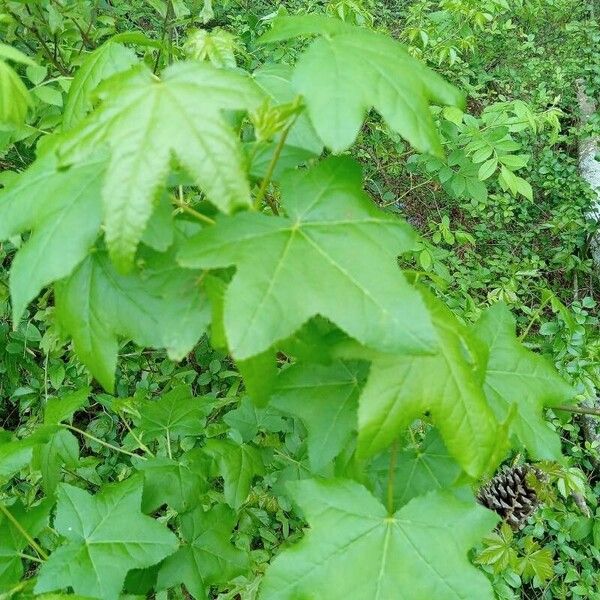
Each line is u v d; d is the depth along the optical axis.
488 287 1.22
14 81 0.32
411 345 0.25
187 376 0.95
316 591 0.32
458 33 1.04
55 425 0.46
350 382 0.36
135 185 0.24
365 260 0.27
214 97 0.25
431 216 1.41
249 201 0.24
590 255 1.44
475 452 0.30
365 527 0.32
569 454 1.02
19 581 0.39
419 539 0.32
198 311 0.28
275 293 0.25
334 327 0.31
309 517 0.33
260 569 0.70
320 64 0.27
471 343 0.32
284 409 0.36
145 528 0.39
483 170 0.80
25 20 0.63
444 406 0.30
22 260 0.28
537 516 0.87
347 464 0.36
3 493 0.79
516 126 0.83
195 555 0.45
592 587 0.89
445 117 0.76
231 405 0.88
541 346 0.91
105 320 0.31
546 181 1.44
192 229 0.30
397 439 0.33
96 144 0.25
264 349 0.24
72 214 0.27
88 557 0.37
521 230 1.46
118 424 0.92
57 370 0.83
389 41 0.31
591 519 0.84
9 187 0.31
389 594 0.32
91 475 0.82
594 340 0.84
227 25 1.31
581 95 1.76
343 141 0.26
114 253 0.24
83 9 0.71
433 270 0.91
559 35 1.89
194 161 0.24
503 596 0.75
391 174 1.32
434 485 0.36
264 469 0.50
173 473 0.45
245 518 0.72
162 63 0.67
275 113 0.28
